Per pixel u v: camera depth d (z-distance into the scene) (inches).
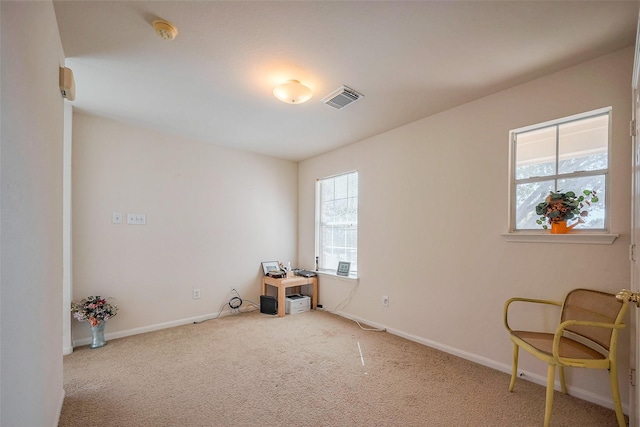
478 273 97.2
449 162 106.4
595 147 77.9
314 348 108.1
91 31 64.6
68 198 104.2
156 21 61.2
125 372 89.3
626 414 67.7
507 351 89.8
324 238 169.0
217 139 142.3
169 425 65.3
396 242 124.4
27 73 38.4
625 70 71.0
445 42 68.9
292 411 70.7
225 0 56.2
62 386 73.3
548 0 55.8
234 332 124.9
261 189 167.6
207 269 144.9
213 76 84.5
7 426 31.3
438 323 108.0
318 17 60.9
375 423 66.5
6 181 30.8
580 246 76.4
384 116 113.4
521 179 90.7
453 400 75.3
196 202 142.4
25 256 37.9
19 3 34.9
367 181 138.9
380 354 102.9
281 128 126.9
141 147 126.6
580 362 62.9
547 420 63.7
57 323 63.5
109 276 117.5
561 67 79.4
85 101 101.3
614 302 67.6
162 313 130.4
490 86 89.8
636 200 59.9
